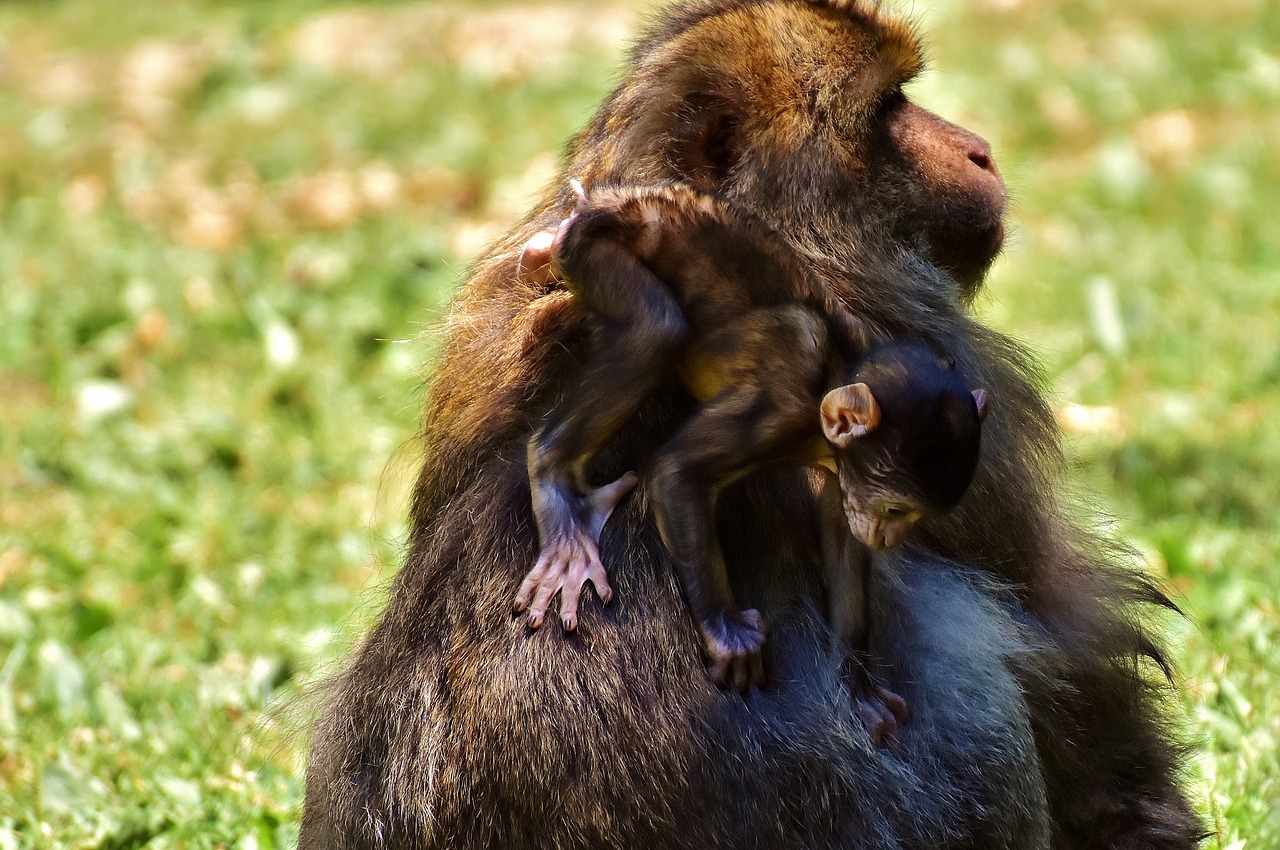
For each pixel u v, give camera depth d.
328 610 20.70
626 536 11.65
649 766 11.35
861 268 12.28
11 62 47.16
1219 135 34.81
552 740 11.37
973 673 12.16
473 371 12.53
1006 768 12.10
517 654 11.50
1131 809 13.97
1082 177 33.38
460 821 11.61
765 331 10.73
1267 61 37.69
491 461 12.20
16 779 17.11
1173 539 19.77
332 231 33.81
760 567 11.75
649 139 12.41
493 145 37.34
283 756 16.97
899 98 12.94
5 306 30.25
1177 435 23.30
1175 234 30.41
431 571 12.20
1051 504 13.30
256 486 24.20
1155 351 25.97
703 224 10.95
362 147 38.19
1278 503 21.58
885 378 10.49
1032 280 29.03
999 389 12.81
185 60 44.81
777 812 11.44
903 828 11.78
